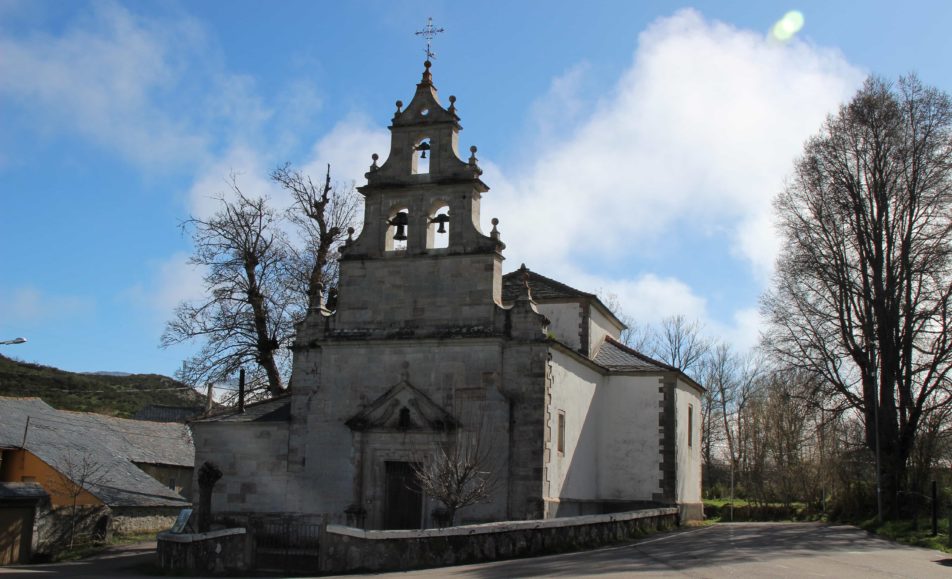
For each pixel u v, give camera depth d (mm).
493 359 30250
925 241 40031
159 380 102500
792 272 42594
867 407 40594
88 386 94250
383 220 32719
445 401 30422
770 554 23531
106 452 51062
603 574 18531
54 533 38219
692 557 22547
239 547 26031
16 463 44500
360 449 30719
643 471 37062
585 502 34625
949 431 39500
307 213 47719
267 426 33375
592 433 36250
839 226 41781
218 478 31000
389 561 23172
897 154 40688
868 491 41906
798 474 52875
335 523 30844
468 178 31938
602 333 43406
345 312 32469
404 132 33125
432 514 29000
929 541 28875
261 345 45469
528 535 24547
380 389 31375
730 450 70312
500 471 29406
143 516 45969
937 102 40594
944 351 38406
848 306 41594
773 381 49031
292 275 46719
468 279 31266
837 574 18859
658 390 37625
